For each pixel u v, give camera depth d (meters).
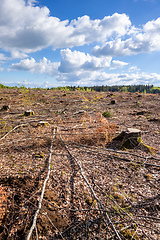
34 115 10.73
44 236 2.32
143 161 4.38
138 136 5.21
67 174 3.86
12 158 4.68
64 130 7.29
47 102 16.05
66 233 2.40
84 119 9.18
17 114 11.10
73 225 2.53
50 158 4.61
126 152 4.85
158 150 5.00
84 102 15.80
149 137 6.09
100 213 2.75
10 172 3.82
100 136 6.13
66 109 12.51
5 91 23.62
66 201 3.01
